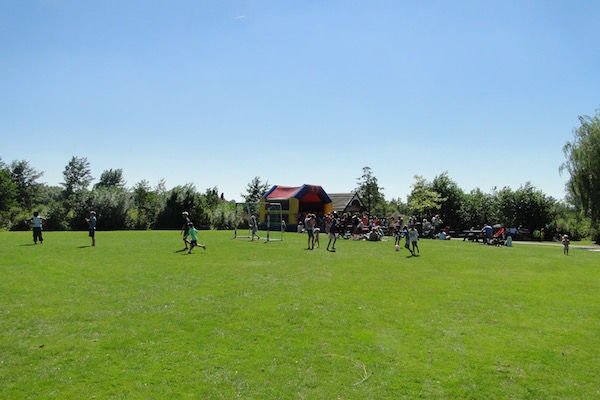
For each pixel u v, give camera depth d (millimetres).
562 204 55031
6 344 7910
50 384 6414
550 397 6449
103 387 6352
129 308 10430
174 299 11391
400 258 20938
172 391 6289
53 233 32875
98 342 8125
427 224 40688
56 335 8445
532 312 10992
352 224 37094
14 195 45625
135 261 17594
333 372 7086
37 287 12352
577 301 12266
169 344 8102
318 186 45062
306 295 12211
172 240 27734
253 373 6949
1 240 25219
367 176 68812
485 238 33625
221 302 11188
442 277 15750
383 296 12359
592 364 7676
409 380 6875
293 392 6379
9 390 6203
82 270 15172
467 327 9633
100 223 40906
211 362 7320
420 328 9477
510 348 8383
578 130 39719
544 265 19922
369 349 8117
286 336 8719
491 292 13266
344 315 10266
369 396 6324
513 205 49406
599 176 37906
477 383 6828
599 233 44094
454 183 53500
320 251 23188
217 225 46875
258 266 17188
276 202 43500
